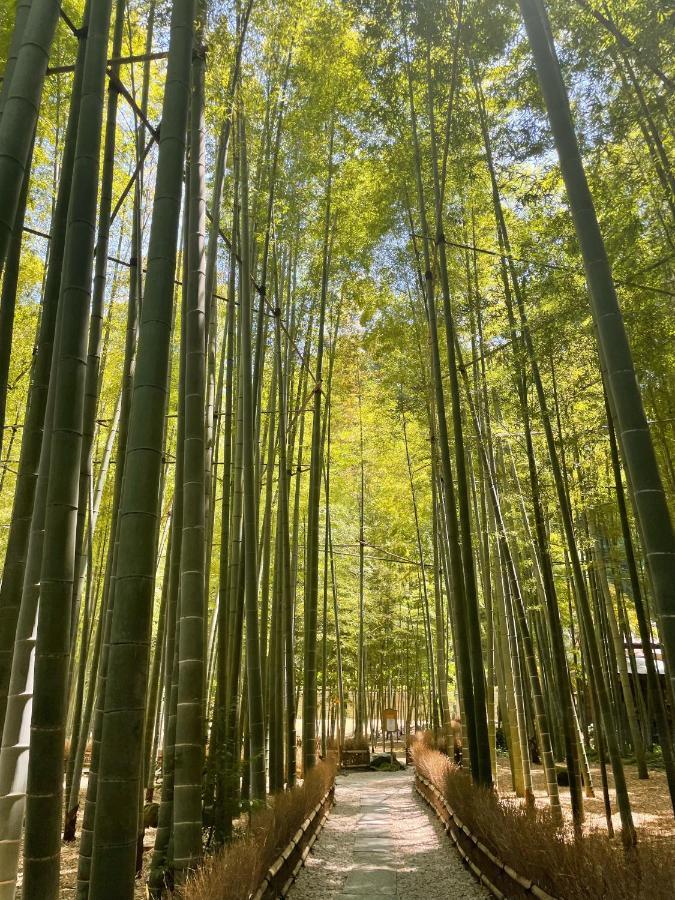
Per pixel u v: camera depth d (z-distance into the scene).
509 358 6.14
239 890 2.95
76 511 2.59
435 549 10.70
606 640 11.50
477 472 10.03
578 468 7.09
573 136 3.41
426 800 9.05
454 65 5.51
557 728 12.07
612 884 2.87
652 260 5.24
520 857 3.81
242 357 5.53
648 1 4.36
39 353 3.27
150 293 2.61
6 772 2.78
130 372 4.64
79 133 2.81
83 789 8.84
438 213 5.66
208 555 5.99
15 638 2.98
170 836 4.15
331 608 16.30
